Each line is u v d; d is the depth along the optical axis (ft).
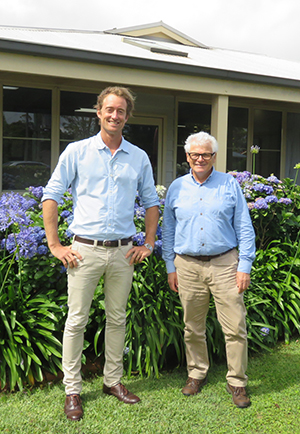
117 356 8.57
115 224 7.90
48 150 21.49
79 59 15.74
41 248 9.54
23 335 8.98
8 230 10.59
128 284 8.38
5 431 7.39
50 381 9.14
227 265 8.38
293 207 14.01
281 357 10.80
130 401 8.39
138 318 9.97
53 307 9.65
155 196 8.89
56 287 10.14
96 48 17.15
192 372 9.09
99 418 7.87
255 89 20.17
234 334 8.39
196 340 8.96
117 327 8.48
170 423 7.80
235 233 8.68
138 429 7.57
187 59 20.47
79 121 22.11
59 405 8.26
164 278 10.61
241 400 8.41
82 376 9.50
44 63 15.51
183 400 8.61
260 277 12.41
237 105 26.48
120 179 7.89
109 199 7.84
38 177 21.40
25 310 9.43
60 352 9.32
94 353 10.30
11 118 20.58
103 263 7.95
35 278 9.61
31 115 20.98
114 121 7.66
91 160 7.81
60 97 21.50
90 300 8.16
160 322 9.78
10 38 14.60
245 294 11.84
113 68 16.76
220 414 8.15
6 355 8.70
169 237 9.16
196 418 7.97
